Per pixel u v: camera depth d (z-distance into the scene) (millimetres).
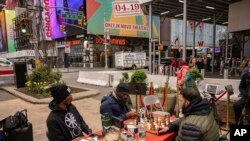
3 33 73250
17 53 45750
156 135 3445
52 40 53031
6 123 4656
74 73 31312
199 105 3045
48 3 51281
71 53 48406
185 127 2971
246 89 6145
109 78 16250
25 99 11242
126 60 37031
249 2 16531
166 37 54656
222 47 41531
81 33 44094
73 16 27078
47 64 13953
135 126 3498
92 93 12352
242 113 5906
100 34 45375
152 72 19609
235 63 26250
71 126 3463
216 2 20219
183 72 7953
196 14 26172
